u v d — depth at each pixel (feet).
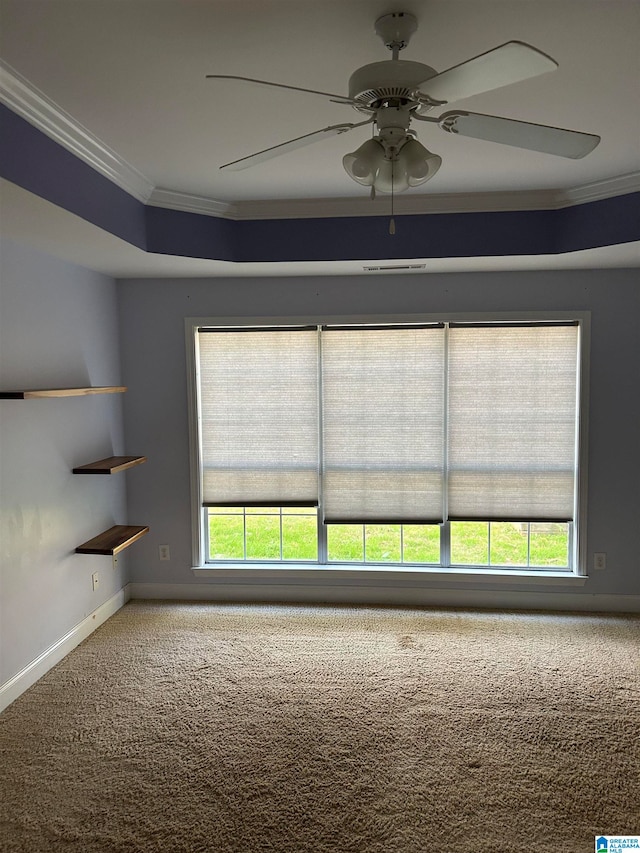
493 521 12.87
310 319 12.80
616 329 12.21
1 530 8.96
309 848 6.37
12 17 5.18
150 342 13.03
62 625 10.70
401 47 5.49
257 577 13.44
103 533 12.21
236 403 13.16
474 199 10.65
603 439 12.45
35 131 6.91
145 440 13.26
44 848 6.40
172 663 10.49
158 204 10.18
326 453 13.12
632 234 9.72
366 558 13.71
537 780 7.38
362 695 9.37
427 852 6.31
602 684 9.70
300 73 6.32
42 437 10.01
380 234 11.06
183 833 6.59
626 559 12.64
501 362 12.59
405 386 12.81
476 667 10.29
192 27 5.42
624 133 7.91
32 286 9.74
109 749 8.05
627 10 5.24
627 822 6.70
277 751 7.98
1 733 8.43
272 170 9.21
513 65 4.28
